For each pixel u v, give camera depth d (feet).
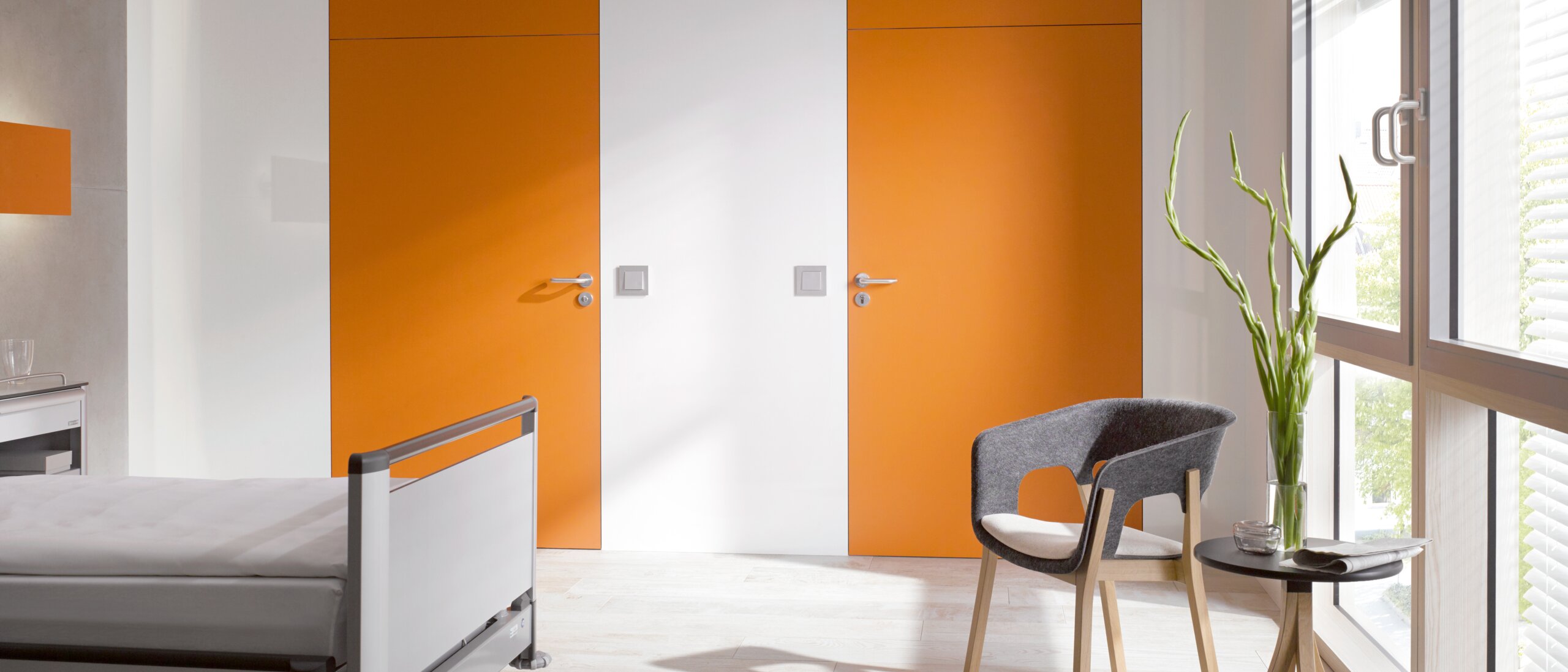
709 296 12.60
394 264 13.04
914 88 12.19
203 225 13.30
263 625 6.15
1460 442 6.79
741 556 12.64
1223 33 11.71
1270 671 6.51
